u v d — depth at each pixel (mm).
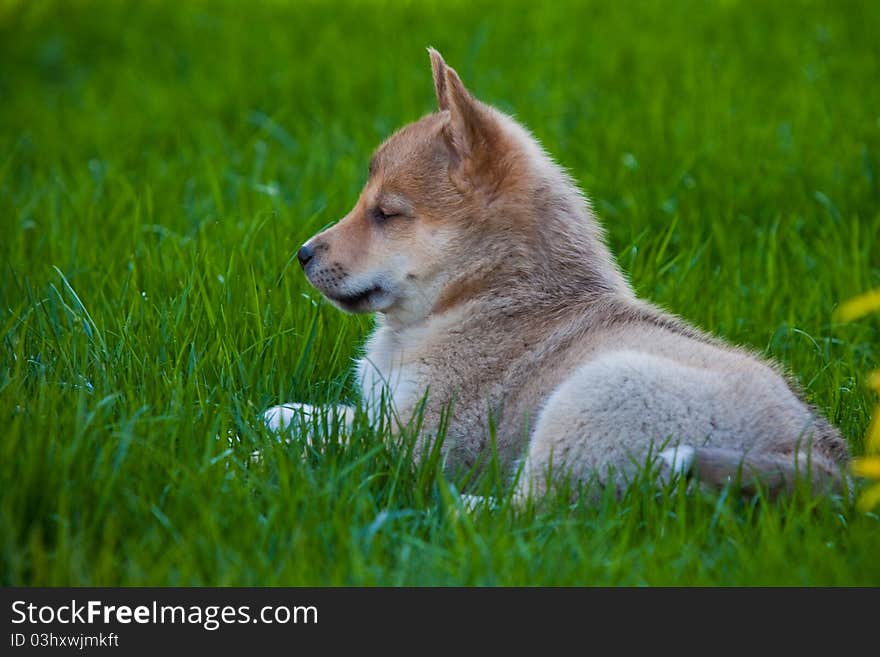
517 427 12516
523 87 27719
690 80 27469
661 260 17859
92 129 26781
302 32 34344
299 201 20500
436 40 32531
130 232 18609
